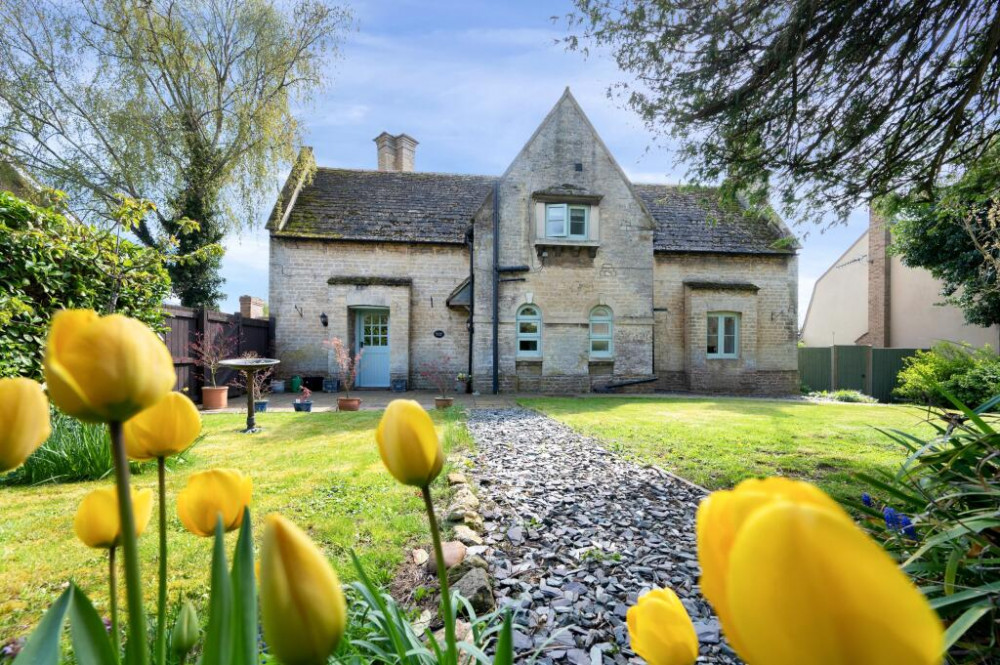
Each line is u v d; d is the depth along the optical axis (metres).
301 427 6.72
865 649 0.17
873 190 4.95
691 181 5.18
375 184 15.07
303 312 12.95
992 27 3.53
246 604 0.50
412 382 13.26
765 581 0.18
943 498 1.58
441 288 13.53
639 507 3.46
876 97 4.12
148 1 11.44
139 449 0.66
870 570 0.17
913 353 15.57
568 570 2.46
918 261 12.70
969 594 1.15
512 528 2.99
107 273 5.21
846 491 3.54
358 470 4.26
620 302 12.50
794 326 14.55
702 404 9.98
